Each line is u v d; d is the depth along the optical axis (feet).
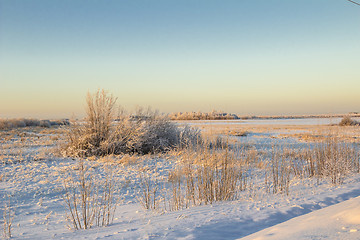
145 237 12.30
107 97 53.01
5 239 14.73
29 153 49.39
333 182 27.14
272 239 8.83
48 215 19.71
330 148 34.24
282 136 93.50
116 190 28.09
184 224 14.20
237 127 126.00
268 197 21.77
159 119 57.47
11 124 121.08
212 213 16.52
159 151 53.62
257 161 39.86
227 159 26.30
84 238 13.32
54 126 138.82
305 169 34.78
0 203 23.89
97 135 50.49
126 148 51.39
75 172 35.91
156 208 20.70
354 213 9.81
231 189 23.43
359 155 37.42
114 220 18.11
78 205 23.03
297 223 10.66
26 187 28.96
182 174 30.68
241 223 14.29
